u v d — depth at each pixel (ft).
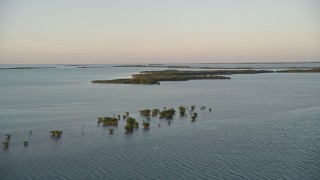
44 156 183.32
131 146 200.34
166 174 157.38
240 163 170.30
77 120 275.59
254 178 152.15
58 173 159.53
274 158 177.06
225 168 163.94
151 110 320.09
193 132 232.53
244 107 337.72
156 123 262.47
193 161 173.78
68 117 288.71
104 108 336.90
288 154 182.91
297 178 151.74
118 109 330.34
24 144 205.46
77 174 158.20
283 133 226.79
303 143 202.80
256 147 195.83
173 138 217.15
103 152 189.57
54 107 343.26
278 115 291.79
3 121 272.10
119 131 237.04
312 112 304.30
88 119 279.69
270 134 224.74
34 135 227.20
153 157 180.34
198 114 299.79
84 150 193.36
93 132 234.58
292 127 243.60
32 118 284.61
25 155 185.06
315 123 256.52
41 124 260.83
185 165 168.35
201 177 153.58
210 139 213.87
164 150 192.13
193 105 351.25
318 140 208.85
